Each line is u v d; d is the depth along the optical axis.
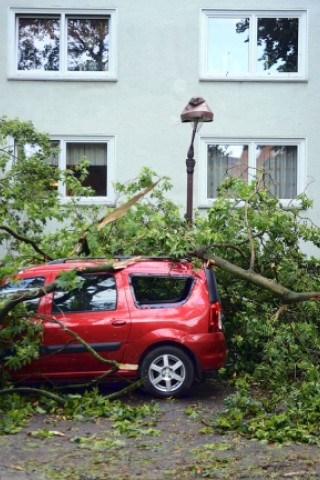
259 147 16.75
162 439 7.21
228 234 10.13
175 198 16.50
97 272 9.41
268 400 8.70
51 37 16.64
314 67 16.58
